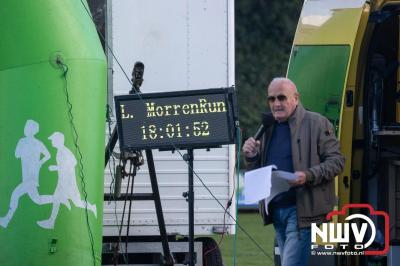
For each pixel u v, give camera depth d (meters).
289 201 19.20
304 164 19.20
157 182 20.55
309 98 22.53
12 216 16.61
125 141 18.80
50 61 16.80
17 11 16.83
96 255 17.05
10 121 16.69
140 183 21.52
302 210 19.00
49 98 16.75
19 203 16.61
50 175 16.62
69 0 17.25
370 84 22.56
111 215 21.38
